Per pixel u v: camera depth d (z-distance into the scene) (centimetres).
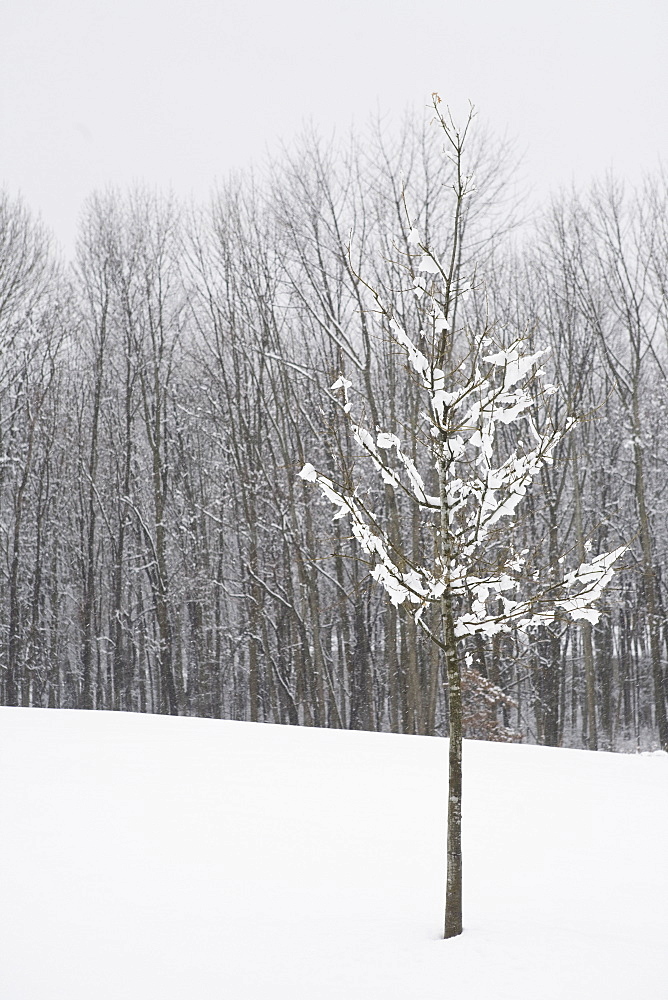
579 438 2727
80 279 3027
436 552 651
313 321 2636
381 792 941
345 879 684
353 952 542
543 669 2497
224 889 656
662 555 3044
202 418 3098
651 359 2938
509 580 623
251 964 531
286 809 865
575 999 454
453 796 582
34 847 730
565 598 611
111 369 3183
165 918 602
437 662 2222
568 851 759
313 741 1225
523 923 580
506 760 1152
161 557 2745
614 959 507
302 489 2569
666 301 2514
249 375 2939
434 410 615
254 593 2669
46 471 3206
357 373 2397
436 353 626
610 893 653
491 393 601
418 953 533
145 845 746
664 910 614
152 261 2928
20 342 2869
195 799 884
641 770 1118
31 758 1031
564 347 2502
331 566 2786
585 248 2592
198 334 3456
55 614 3262
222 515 2984
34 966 531
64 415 3195
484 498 602
